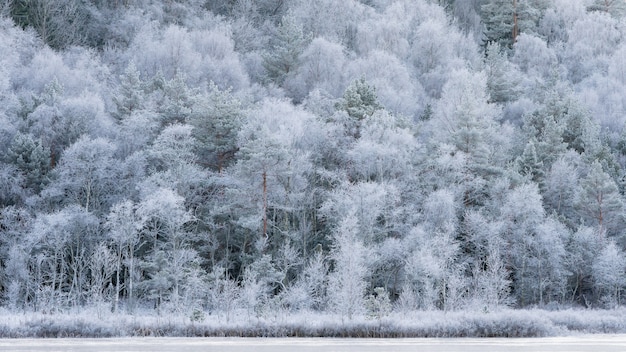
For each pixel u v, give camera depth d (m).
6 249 49.62
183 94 63.47
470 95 62.75
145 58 77.94
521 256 53.53
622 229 57.38
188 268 43.34
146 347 22.28
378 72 77.56
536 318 29.36
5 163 54.22
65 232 47.81
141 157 54.75
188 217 47.81
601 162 61.59
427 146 61.44
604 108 78.00
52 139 57.97
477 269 48.12
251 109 61.50
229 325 28.14
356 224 46.84
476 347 22.89
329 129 58.47
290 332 27.77
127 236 45.75
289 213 55.94
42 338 25.98
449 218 51.62
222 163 58.66
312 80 79.94
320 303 43.06
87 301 42.41
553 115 71.25
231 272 54.69
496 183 55.66
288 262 50.75
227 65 79.19
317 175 57.88
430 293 41.44
